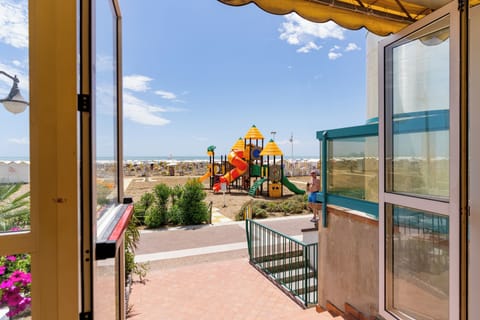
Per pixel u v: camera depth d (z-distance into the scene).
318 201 3.24
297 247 4.48
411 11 2.05
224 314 3.10
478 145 1.48
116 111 1.71
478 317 1.45
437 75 1.62
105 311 1.06
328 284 3.09
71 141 0.77
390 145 1.92
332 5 1.82
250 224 4.79
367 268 2.51
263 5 1.65
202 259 4.92
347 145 2.75
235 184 15.97
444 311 1.65
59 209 0.76
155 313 3.10
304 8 1.76
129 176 21.62
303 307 3.26
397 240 1.94
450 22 1.41
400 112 1.92
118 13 1.74
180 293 3.61
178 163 22.88
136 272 4.04
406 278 1.90
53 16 0.77
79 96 0.81
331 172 3.01
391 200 1.88
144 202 7.85
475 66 1.51
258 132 14.40
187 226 7.39
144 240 6.09
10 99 0.74
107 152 1.30
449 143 1.42
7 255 0.73
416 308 1.81
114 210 1.53
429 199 1.58
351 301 2.72
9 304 0.74
